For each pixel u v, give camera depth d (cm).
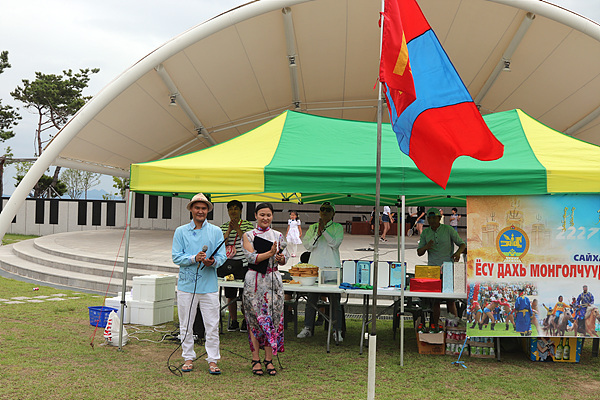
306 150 687
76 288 1251
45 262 1520
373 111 2088
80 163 1936
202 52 1638
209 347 575
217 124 2017
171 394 500
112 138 1867
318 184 625
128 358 631
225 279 783
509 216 651
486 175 619
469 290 649
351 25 1623
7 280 1331
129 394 496
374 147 698
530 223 648
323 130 745
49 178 4356
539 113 1916
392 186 624
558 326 642
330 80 1862
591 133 1942
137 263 1368
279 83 1862
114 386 519
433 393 523
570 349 668
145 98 1756
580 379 588
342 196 993
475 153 521
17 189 1625
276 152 682
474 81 1825
